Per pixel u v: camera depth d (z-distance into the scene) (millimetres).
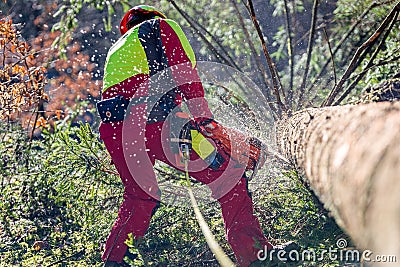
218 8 13312
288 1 13484
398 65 9398
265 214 6914
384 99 8172
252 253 5695
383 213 2973
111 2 12625
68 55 14312
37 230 8078
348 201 3584
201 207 7258
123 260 6023
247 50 13039
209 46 10891
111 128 5965
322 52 12555
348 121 4203
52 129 12742
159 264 6637
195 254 6762
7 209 8328
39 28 16938
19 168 9070
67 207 8023
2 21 10672
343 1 11844
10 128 10203
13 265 7105
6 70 10328
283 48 14453
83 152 7945
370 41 8539
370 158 3373
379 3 10391
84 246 7312
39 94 10758
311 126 5199
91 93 13141
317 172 4555
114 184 7801
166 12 13195
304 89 10336
